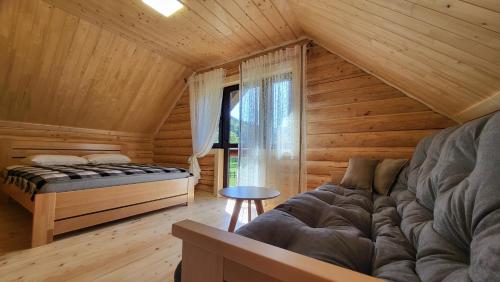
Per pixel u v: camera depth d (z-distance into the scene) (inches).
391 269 28.1
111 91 142.5
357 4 52.2
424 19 39.3
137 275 58.2
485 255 18.7
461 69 46.3
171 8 94.3
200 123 154.3
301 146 110.6
